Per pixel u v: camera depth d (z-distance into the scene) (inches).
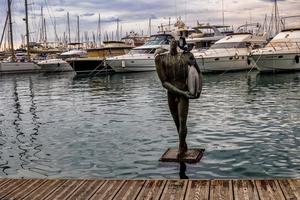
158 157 393.7
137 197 247.9
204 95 904.3
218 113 649.0
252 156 391.2
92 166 374.9
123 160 389.4
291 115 608.7
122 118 632.4
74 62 1765.5
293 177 331.9
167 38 1764.3
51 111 754.2
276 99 799.1
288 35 1486.2
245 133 493.7
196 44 1802.4
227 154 398.6
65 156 414.9
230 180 273.6
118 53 1979.6
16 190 269.6
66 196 254.7
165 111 686.5
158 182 275.0
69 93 1084.5
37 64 2092.8
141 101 842.2
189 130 517.3
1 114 744.3
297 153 401.1
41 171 367.6
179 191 255.4
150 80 1397.6
